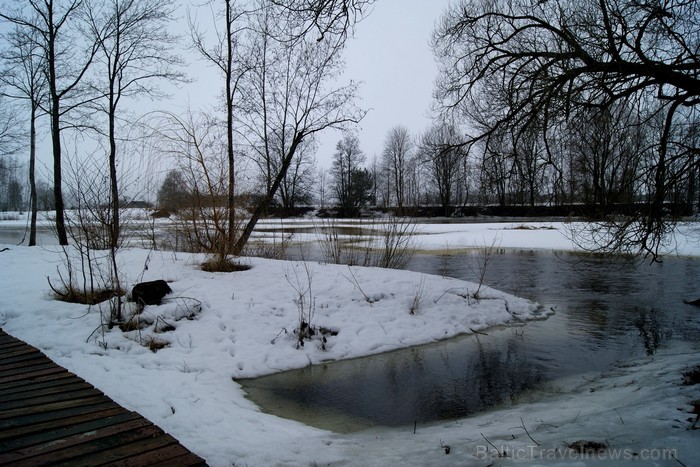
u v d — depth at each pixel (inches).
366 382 243.4
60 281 362.3
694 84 210.8
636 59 234.2
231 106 489.7
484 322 347.6
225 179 426.0
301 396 225.1
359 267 439.8
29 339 256.4
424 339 312.2
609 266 593.0
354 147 2338.8
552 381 235.8
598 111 252.4
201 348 268.8
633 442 137.7
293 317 317.7
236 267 420.8
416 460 141.7
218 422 176.7
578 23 247.6
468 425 182.9
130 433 133.5
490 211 1920.5
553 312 381.4
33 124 658.8
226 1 488.7
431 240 949.8
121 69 628.1
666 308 381.1
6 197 2378.2
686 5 220.5
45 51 613.9
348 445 160.7
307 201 2279.8
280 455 147.2
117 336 270.5
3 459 115.0
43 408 148.7
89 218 306.2
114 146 622.8
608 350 281.6
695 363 233.6
